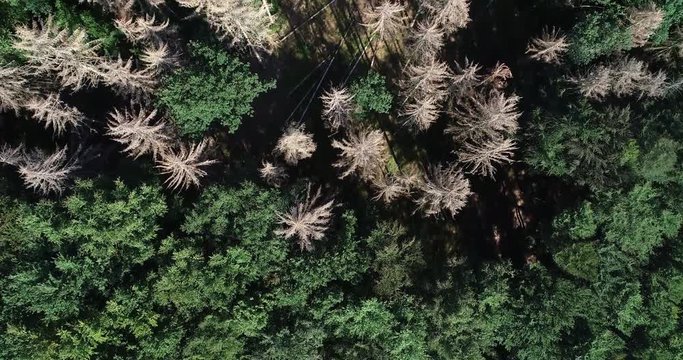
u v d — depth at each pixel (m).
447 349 30.38
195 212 30.36
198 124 32.47
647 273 31.88
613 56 33.81
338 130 36.28
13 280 28.33
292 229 29.42
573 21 35.97
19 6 31.84
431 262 36.38
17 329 27.61
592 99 33.06
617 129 31.17
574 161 31.59
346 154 35.06
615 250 31.05
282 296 30.03
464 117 33.81
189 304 29.41
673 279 30.86
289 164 36.53
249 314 29.36
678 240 32.06
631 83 32.38
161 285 28.70
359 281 31.03
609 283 31.12
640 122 32.16
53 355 27.55
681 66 34.16
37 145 35.09
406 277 31.05
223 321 29.36
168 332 28.80
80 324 27.83
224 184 32.38
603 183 31.14
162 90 31.19
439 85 33.47
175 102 30.95
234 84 31.70
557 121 31.92
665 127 32.16
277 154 35.56
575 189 33.72
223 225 30.55
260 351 29.61
